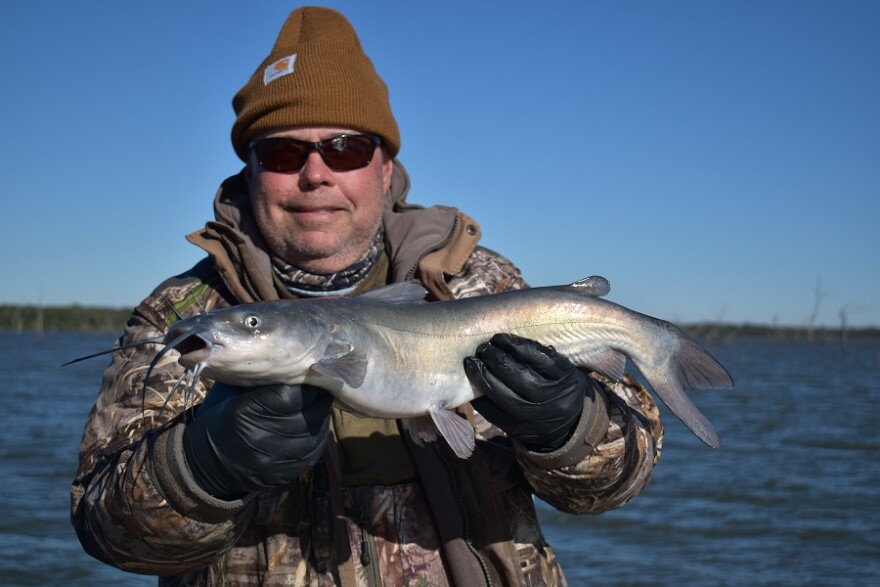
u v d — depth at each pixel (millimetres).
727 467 4473
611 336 977
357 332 844
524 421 845
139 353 921
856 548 2889
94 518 812
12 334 38312
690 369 1000
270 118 965
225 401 773
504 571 887
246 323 779
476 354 871
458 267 1008
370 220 994
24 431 5633
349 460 911
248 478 761
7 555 2654
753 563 2729
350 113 970
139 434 868
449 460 907
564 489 896
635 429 913
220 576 877
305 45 1007
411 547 890
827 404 8828
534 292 966
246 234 1013
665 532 3117
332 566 866
